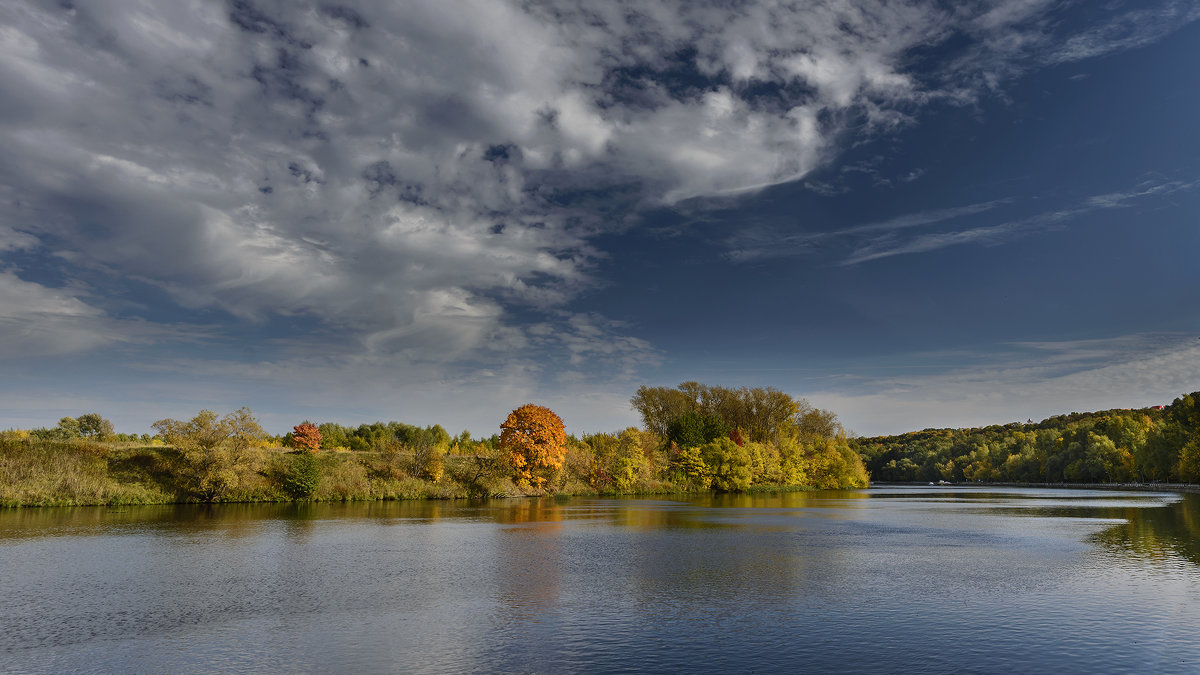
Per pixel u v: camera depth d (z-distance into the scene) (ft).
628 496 346.95
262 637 67.77
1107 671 57.57
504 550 128.47
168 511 194.80
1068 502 310.86
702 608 80.33
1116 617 75.66
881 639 67.00
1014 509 260.42
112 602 82.84
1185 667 58.54
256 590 90.12
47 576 99.19
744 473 404.98
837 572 105.19
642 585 94.32
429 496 277.44
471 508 234.17
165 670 58.03
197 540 137.18
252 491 233.35
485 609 79.77
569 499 306.55
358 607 80.74
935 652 62.75
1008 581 97.55
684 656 61.62
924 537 154.10
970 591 90.43
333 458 273.95
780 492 449.89
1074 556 122.62
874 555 123.85
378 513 205.77
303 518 184.14
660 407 489.26
